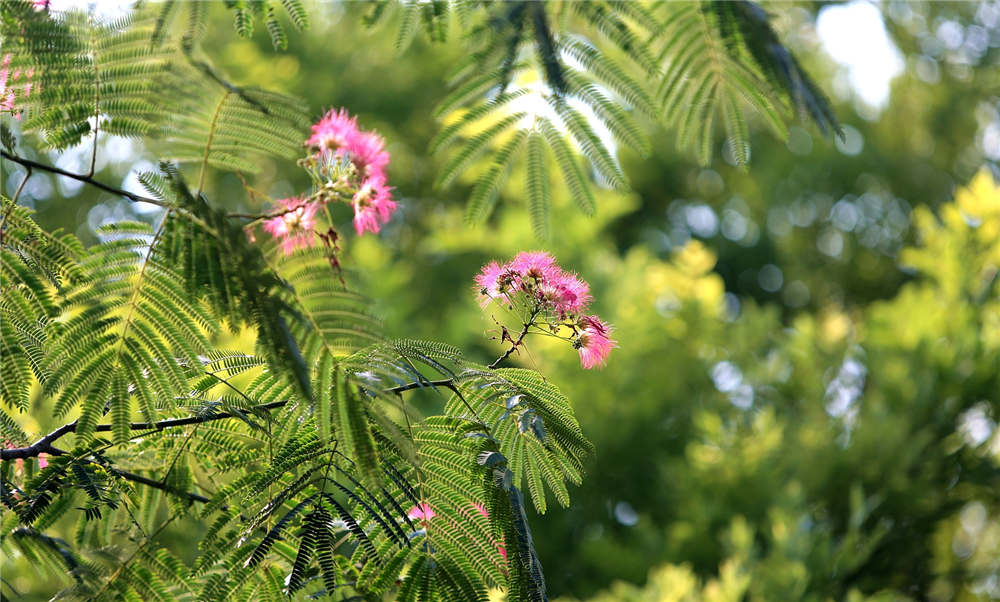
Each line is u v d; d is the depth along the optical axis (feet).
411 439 11.16
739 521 33.35
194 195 9.61
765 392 40.63
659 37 14.52
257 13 13.08
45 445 12.25
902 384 36.55
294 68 54.44
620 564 36.17
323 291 10.31
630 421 39.55
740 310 71.36
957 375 35.96
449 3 14.24
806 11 54.03
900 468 35.06
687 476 37.52
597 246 45.73
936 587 36.24
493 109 14.38
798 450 37.09
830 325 42.27
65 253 10.49
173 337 10.83
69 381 10.64
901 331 37.93
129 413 10.90
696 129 15.71
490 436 11.95
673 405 41.09
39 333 11.46
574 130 14.64
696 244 44.04
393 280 42.50
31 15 10.12
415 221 60.34
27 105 10.37
